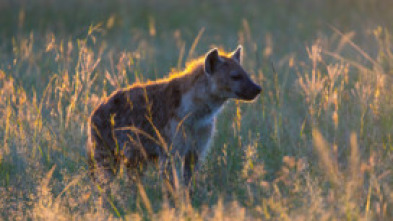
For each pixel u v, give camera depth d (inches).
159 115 810.8
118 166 837.8
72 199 726.5
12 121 954.7
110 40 1791.3
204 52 1310.3
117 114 830.5
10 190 775.7
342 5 2383.1
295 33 1945.1
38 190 753.0
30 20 2256.4
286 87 1161.4
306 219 635.5
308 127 997.2
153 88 829.8
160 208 740.7
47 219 672.4
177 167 810.8
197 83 794.2
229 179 826.2
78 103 972.6
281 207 673.6
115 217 728.3
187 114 791.7
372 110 933.2
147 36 1923.0
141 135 818.8
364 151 872.3
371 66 1157.7
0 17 2313.0
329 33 1841.8
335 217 657.0
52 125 936.9
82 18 2133.4
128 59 1024.9
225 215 651.5
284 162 866.1
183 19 2369.6
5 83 977.5
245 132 979.9
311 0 2513.5
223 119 989.2
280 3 2571.4
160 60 1497.3
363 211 704.4
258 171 764.6
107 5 2513.5
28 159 848.9
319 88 948.0
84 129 936.9
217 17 2411.4
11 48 1764.3
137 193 779.4
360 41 1507.1
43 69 1225.4
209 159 885.2
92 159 840.3
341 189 709.9
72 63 1061.8
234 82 798.5
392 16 1909.4
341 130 939.3
